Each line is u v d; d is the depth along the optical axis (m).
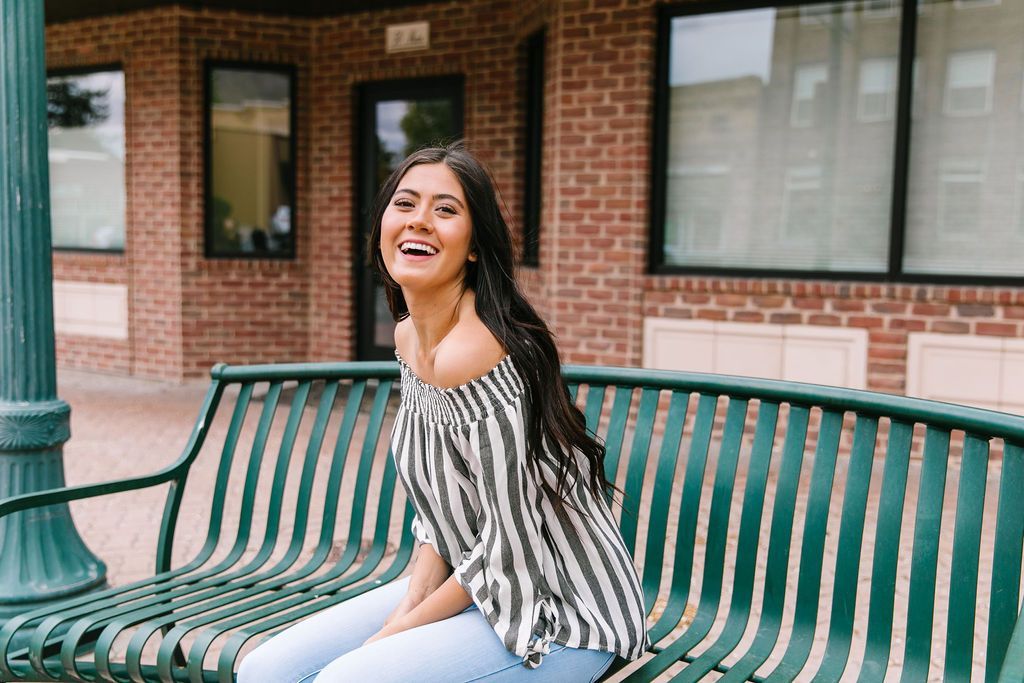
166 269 8.90
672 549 4.14
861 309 5.92
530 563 1.74
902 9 5.84
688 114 6.54
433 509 1.90
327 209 8.98
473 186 1.80
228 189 8.99
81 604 2.34
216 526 2.79
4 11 3.14
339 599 2.34
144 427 6.88
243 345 9.05
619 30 6.41
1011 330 5.56
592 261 6.64
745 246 6.49
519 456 1.73
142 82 8.86
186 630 2.11
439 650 1.71
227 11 8.69
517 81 7.78
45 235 3.26
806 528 2.10
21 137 3.19
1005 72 5.70
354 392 2.78
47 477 3.23
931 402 1.95
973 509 1.86
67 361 9.74
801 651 2.01
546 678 1.73
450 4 8.07
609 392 6.53
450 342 1.74
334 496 2.71
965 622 1.83
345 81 8.73
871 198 6.11
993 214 5.81
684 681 1.88
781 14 6.22
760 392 2.21
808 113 6.23
